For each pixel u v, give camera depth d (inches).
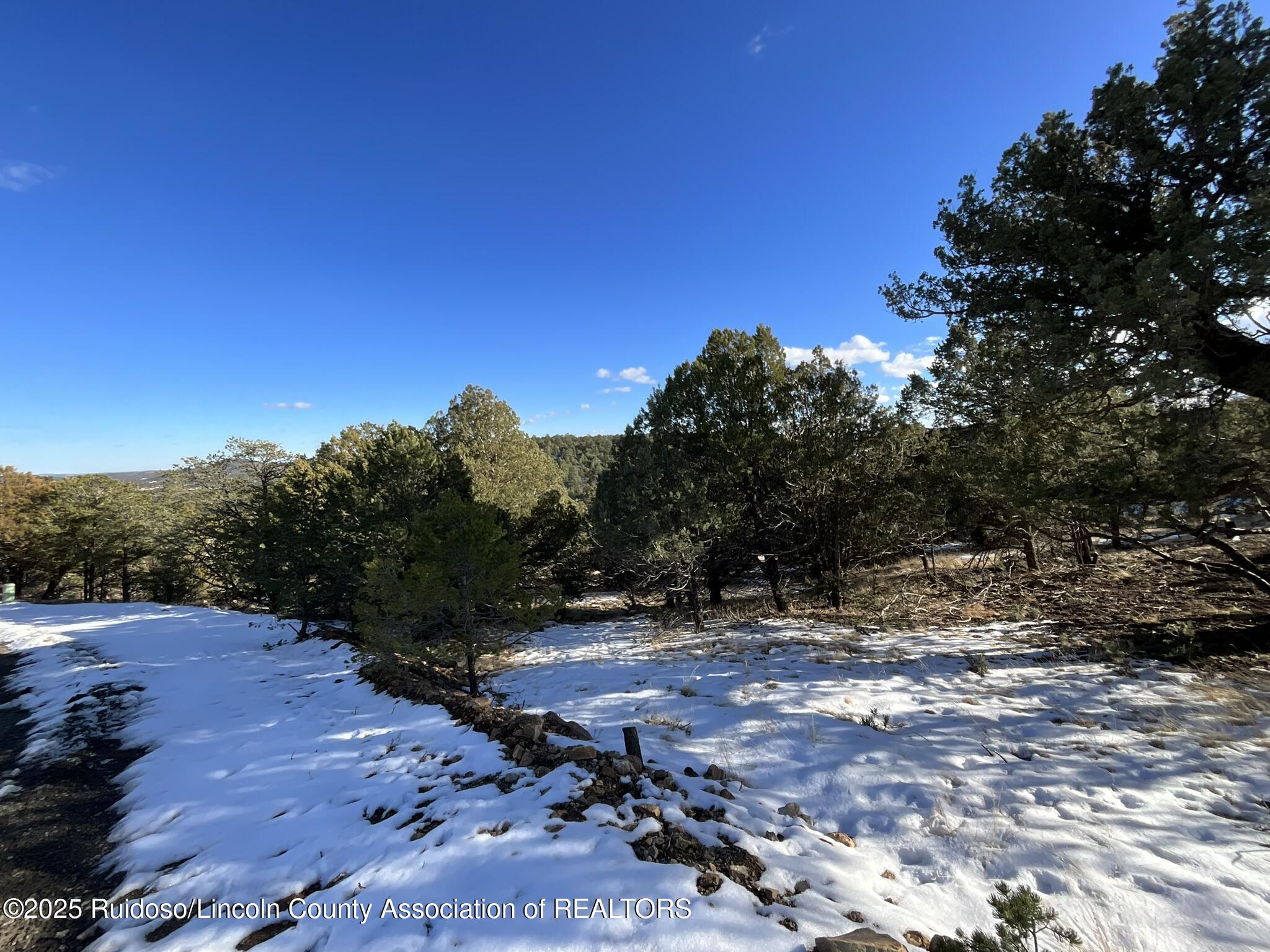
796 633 477.4
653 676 362.9
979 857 144.9
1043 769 193.0
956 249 292.0
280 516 585.6
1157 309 196.5
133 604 1037.8
